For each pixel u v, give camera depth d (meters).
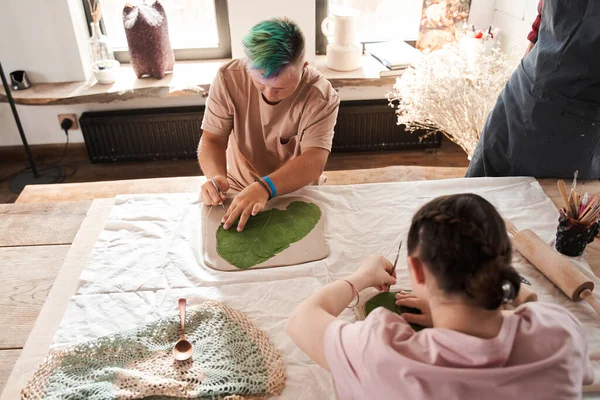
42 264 1.38
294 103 1.61
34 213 1.58
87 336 1.13
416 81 2.29
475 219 0.73
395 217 1.51
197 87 2.90
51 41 2.88
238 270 1.31
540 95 1.60
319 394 1.01
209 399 0.98
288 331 0.95
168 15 3.06
